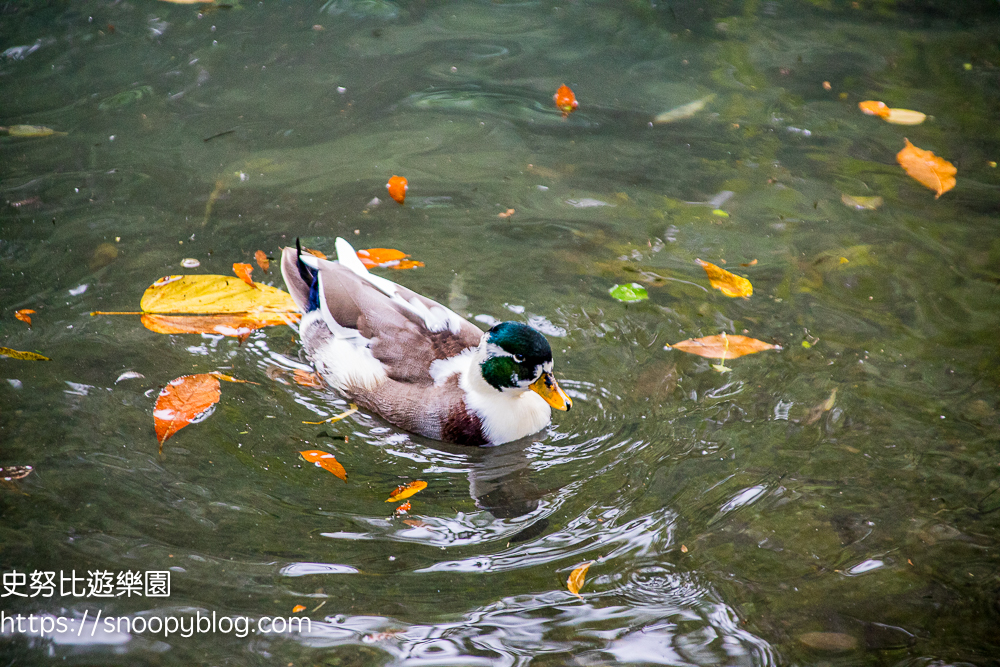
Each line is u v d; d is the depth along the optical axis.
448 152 6.64
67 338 4.96
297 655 3.45
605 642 3.54
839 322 5.25
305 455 4.44
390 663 3.43
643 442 4.56
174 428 4.49
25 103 6.79
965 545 3.97
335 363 4.89
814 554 3.94
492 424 4.61
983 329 5.18
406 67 7.52
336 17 8.09
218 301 5.25
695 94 7.29
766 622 3.64
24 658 3.41
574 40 7.96
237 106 6.94
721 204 6.19
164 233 5.74
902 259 5.70
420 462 4.52
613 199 6.24
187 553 3.86
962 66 7.57
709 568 3.88
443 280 5.55
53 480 4.16
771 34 8.08
